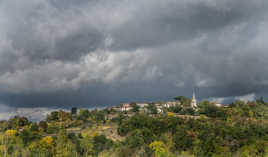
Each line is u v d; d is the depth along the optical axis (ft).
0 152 455.63
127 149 500.74
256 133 536.01
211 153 460.96
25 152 462.60
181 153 482.69
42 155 463.42
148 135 561.43
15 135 582.35
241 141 482.69
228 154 445.37
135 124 636.07
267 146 449.06
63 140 526.98
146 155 477.77
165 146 494.18
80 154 516.32
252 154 441.68
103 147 535.19
